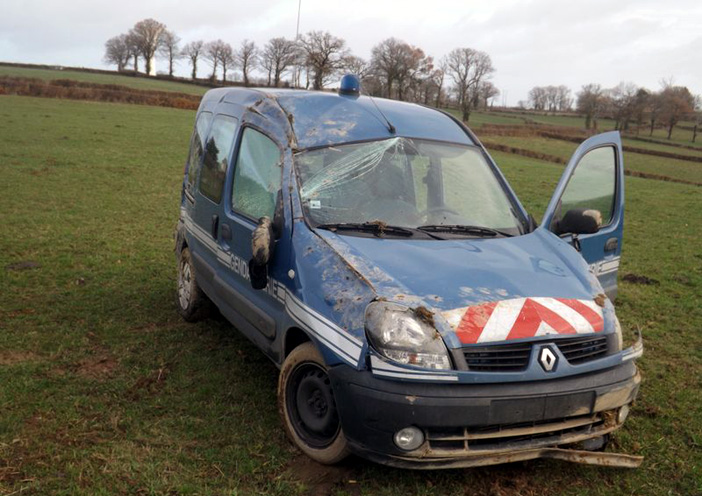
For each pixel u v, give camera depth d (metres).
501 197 5.27
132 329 6.66
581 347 3.91
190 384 5.35
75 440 4.34
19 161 20.05
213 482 3.93
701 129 132.38
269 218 4.79
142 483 3.88
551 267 4.44
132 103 58.81
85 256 9.65
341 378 3.77
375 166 5.04
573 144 72.44
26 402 4.86
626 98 141.88
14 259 9.19
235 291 5.41
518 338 3.73
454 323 3.71
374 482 4.04
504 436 3.69
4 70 102.50
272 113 5.51
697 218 19.11
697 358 6.66
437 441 3.64
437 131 5.60
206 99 7.41
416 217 4.81
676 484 4.21
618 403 3.93
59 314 7.00
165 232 11.84
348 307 3.88
